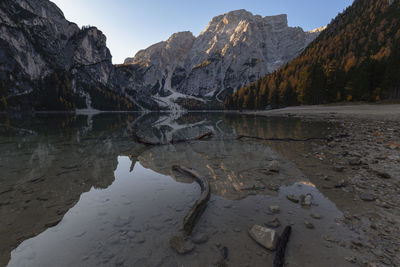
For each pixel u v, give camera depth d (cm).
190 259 232
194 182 508
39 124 2489
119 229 292
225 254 241
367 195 390
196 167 639
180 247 251
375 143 877
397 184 439
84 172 582
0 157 757
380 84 4475
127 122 3159
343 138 1067
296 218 326
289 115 3853
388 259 226
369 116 2380
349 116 2662
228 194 428
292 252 243
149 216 332
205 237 275
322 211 346
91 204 376
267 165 644
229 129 1834
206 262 227
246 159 733
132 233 283
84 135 1452
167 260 230
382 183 450
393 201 366
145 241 265
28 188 454
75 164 670
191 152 876
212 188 461
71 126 2248
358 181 473
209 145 1046
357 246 252
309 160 682
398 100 3984
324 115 3175
